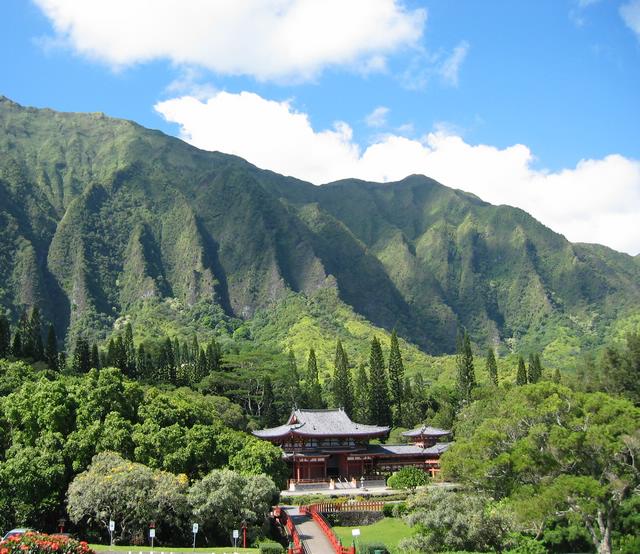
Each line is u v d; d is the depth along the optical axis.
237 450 84.00
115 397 79.81
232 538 67.88
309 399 161.00
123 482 64.38
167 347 170.88
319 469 114.00
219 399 133.38
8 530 63.75
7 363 100.12
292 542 64.12
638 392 94.94
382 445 122.38
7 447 75.75
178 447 78.06
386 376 176.62
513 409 63.44
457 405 165.00
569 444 54.78
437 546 58.41
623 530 60.91
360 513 83.62
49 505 66.00
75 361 160.50
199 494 66.50
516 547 59.62
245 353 189.88
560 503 53.56
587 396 60.56
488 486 62.28
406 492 97.25
